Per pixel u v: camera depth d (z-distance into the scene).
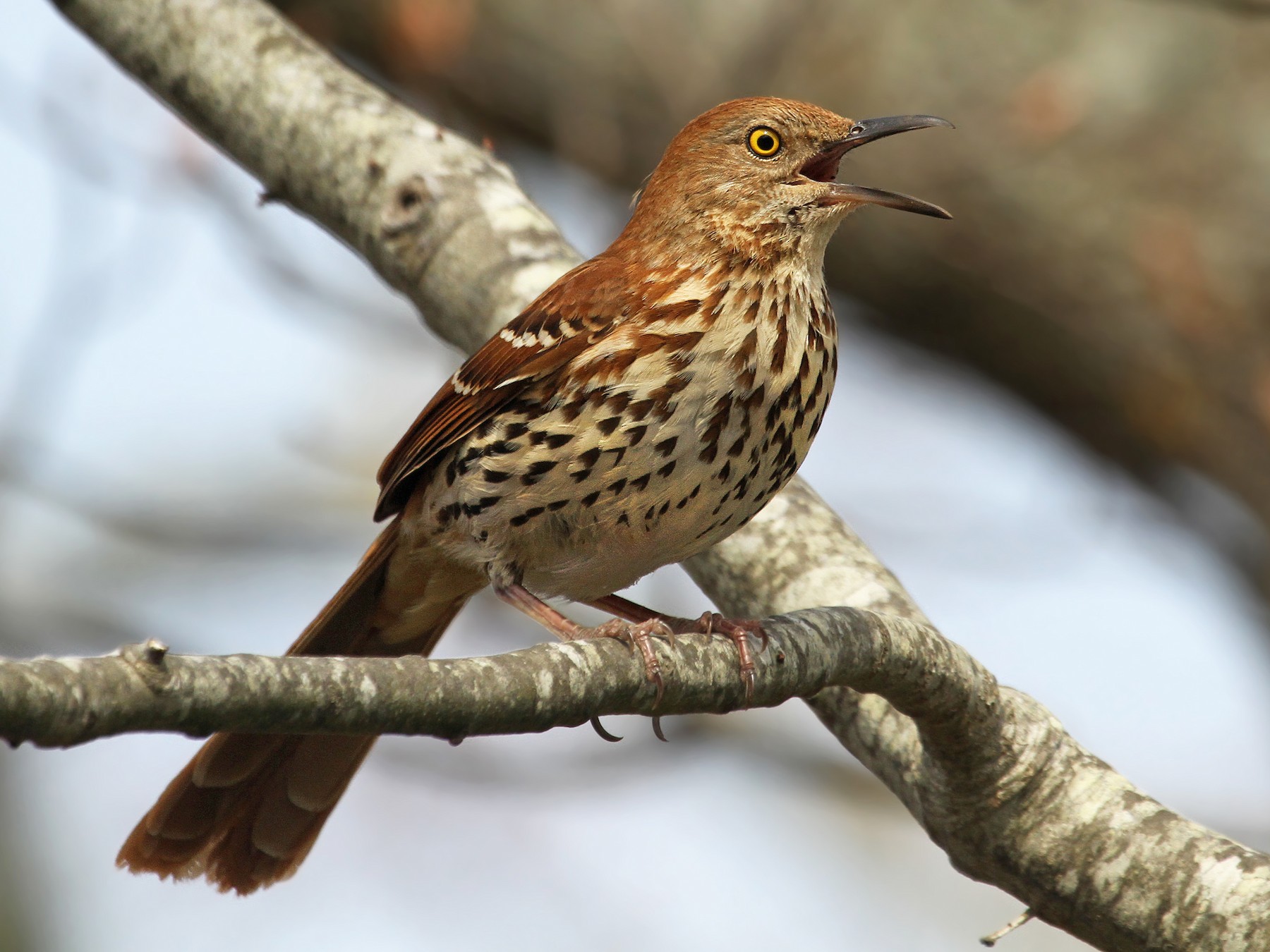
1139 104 16.34
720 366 8.15
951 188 16.30
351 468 16.61
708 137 9.13
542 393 8.34
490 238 9.95
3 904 15.63
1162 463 17.05
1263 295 15.92
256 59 10.36
